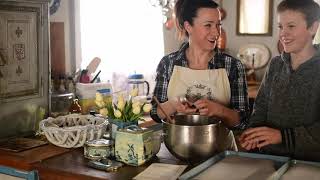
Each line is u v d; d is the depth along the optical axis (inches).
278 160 59.4
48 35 84.4
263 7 158.4
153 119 78.5
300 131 60.5
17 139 76.6
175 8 78.2
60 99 105.7
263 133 61.9
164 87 78.7
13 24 77.1
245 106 76.7
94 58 123.6
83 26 125.0
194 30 74.2
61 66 119.2
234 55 163.9
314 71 62.1
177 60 78.5
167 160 64.1
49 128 69.7
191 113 69.6
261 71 160.2
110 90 118.9
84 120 77.4
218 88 76.4
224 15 164.2
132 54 139.1
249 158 60.7
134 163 61.1
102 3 129.4
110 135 67.9
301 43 62.3
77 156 66.3
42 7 82.5
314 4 61.5
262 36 159.6
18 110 79.0
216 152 63.0
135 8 138.9
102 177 56.3
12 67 77.4
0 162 66.4
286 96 64.7
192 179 51.8
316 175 53.3
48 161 63.8
